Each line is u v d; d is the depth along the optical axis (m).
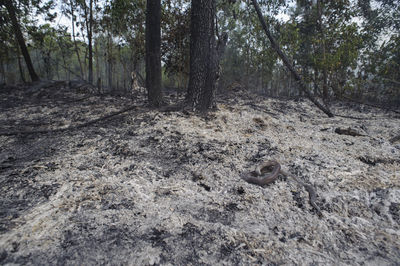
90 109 8.20
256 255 1.96
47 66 18.08
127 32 10.98
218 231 2.24
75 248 1.96
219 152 4.15
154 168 3.64
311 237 2.21
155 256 1.91
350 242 2.14
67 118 7.21
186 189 3.09
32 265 1.77
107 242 2.04
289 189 3.06
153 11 7.08
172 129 5.14
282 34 11.52
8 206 2.54
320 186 3.11
